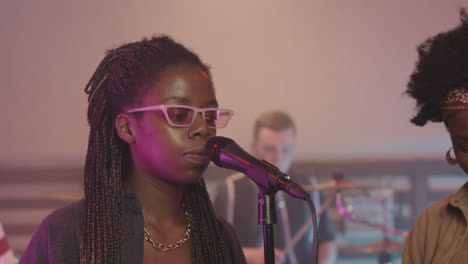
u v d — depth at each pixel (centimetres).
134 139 178
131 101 176
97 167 181
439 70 195
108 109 182
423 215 211
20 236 652
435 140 684
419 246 207
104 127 182
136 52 182
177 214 188
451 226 201
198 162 174
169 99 172
